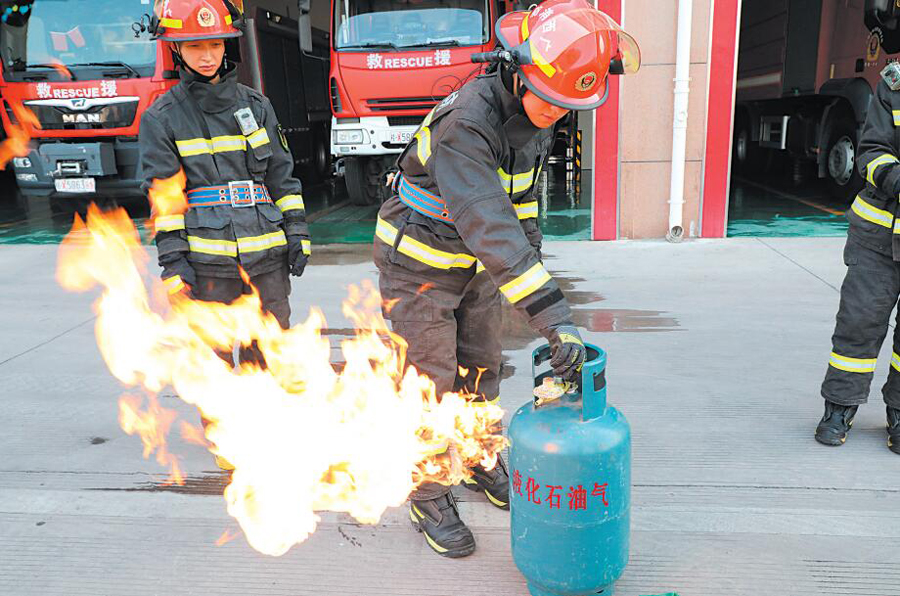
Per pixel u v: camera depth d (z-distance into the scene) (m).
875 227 2.86
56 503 2.74
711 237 7.28
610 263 6.36
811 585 2.21
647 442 3.13
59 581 2.29
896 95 2.79
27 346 4.55
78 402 3.67
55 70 8.23
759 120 12.31
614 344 4.33
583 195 10.82
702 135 7.01
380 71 8.02
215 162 2.78
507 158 2.13
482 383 2.63
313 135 12.68
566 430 1.92
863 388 3.01
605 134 7.07
